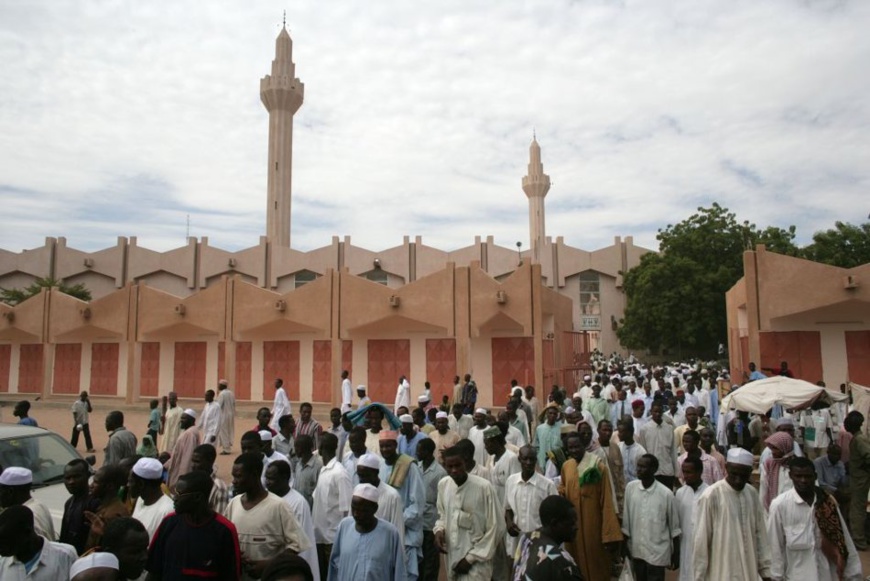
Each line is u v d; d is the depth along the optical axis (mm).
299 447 7926
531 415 15688
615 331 55000
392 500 5984
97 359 33375
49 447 8820
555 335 29219
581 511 6633
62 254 57125
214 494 5520
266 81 57375
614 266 55469
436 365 27797
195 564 4543
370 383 28719
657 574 6559
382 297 26297
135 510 5637
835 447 9375
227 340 28672
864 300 20797
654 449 10477
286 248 56375
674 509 6613
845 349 23094
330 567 5137
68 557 4613
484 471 7793
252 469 5145
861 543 9312
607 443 8102
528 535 4535
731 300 30344
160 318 29859
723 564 5609
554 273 56344
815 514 5664
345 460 7594
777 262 22016
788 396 11125
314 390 29672
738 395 11625
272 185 57312
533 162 82062
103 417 26641
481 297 24781
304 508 5719
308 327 29531
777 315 21828
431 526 7336
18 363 35406
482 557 6125
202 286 56438
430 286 25609
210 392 15406
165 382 31922
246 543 5035
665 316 43875
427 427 11086
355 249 56062
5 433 8664
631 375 26391
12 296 47844
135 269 56750
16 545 4336
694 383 18922
